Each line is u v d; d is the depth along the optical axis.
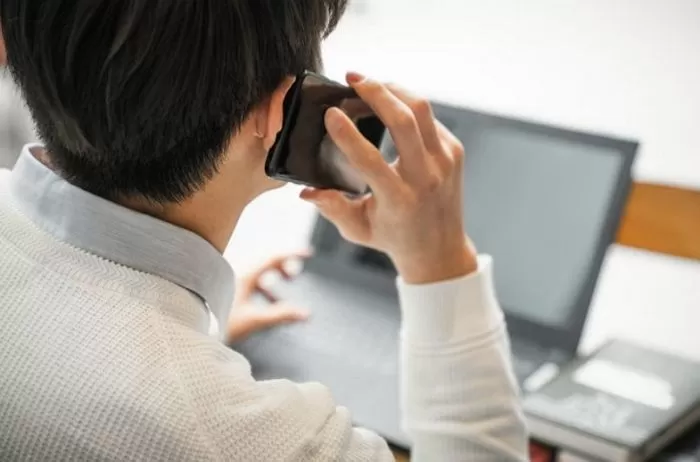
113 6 0.46
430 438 0.67
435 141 0.64
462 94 1.32
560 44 1.25
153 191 0.52
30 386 0.48
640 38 1.19
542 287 1.01
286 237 1.26
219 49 0.48
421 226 0.66
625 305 1.12
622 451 0.76
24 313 0.49
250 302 1.05
